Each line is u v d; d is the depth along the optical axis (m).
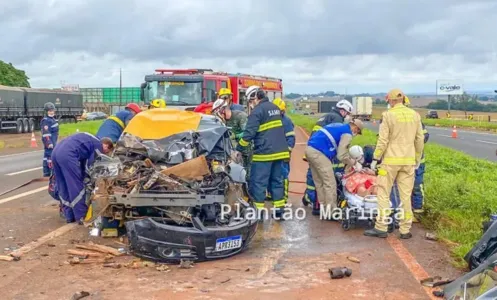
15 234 8.17
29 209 10.03
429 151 20.34
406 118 7.93
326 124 9.53
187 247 6.71
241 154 9.01
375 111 100.12
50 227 8.59
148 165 7.26
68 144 8.55
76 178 8.59
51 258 6.99
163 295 5.70
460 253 6.91
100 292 5.78
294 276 6.35
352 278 6.27
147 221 6.72
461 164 16.64
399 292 5.81
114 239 7.86
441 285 5.98
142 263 6.74
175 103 19.36
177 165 7.14
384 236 8.16
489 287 4.75
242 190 7.99
